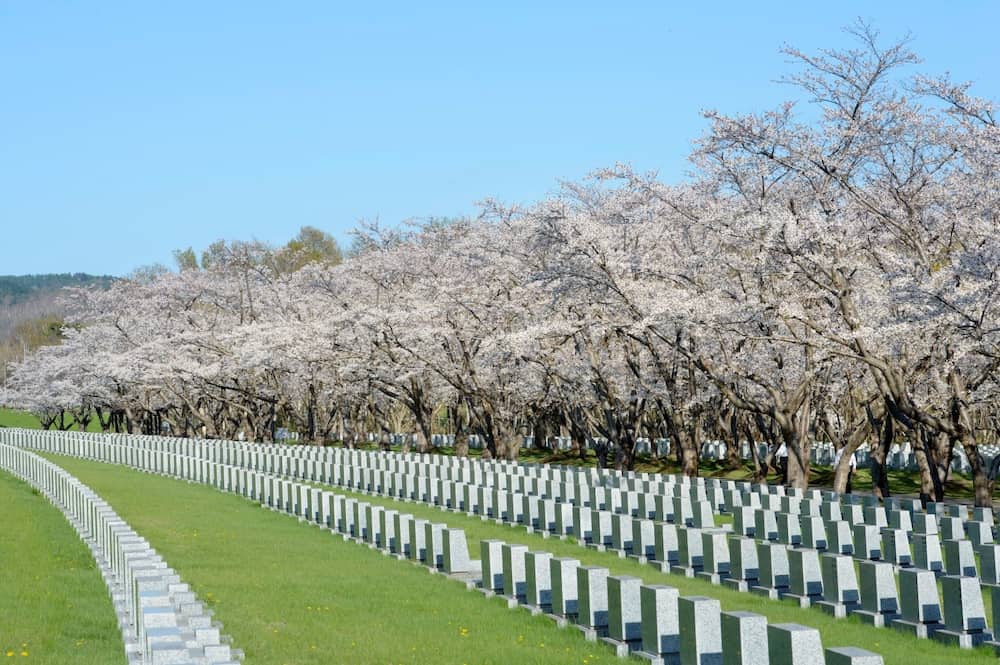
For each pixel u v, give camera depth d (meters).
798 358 32.84
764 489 26.06
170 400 65.44
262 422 61.25
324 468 36.56
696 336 30.45
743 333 27.98
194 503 30.30
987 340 24.77
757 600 15.56
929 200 27.22
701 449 56.59
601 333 34.06
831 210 27.27
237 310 61.41
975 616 13.03
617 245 34.34
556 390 45.06
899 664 11.64
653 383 38.44
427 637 13.22
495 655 12.23
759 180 28.78
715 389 35.00
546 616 14.55
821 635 13.19
